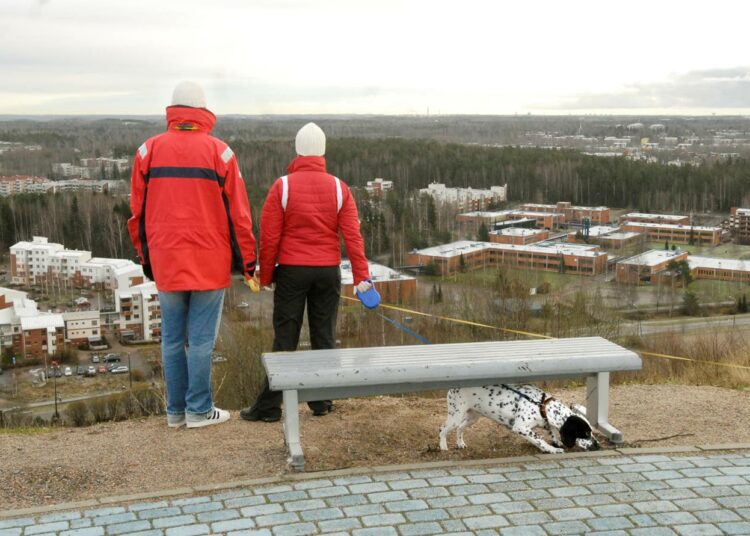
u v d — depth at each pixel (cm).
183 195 414
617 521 304
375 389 382
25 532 298
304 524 302
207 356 438
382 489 338
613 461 372
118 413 635
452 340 1143
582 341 437
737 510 313
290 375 361
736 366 690
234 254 432
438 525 301
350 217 449
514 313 1324
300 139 449
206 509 319
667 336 1270
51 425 621
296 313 455
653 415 468
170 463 385
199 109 422
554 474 354
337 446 416
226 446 411
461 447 410
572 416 388
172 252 417
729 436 423
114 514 315
